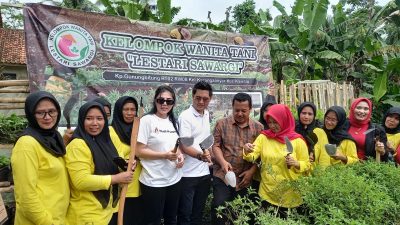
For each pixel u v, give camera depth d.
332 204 2.46
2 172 3.61
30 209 2.25
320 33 9.80
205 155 3.38
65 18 4.38
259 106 5.98
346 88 8.38
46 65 4.24
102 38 4.64
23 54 14.74
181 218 3.67
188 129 3.56
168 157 3.15
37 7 4.20
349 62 11.55
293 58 11.27
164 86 3.37
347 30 10.96
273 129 3.43
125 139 3.29
